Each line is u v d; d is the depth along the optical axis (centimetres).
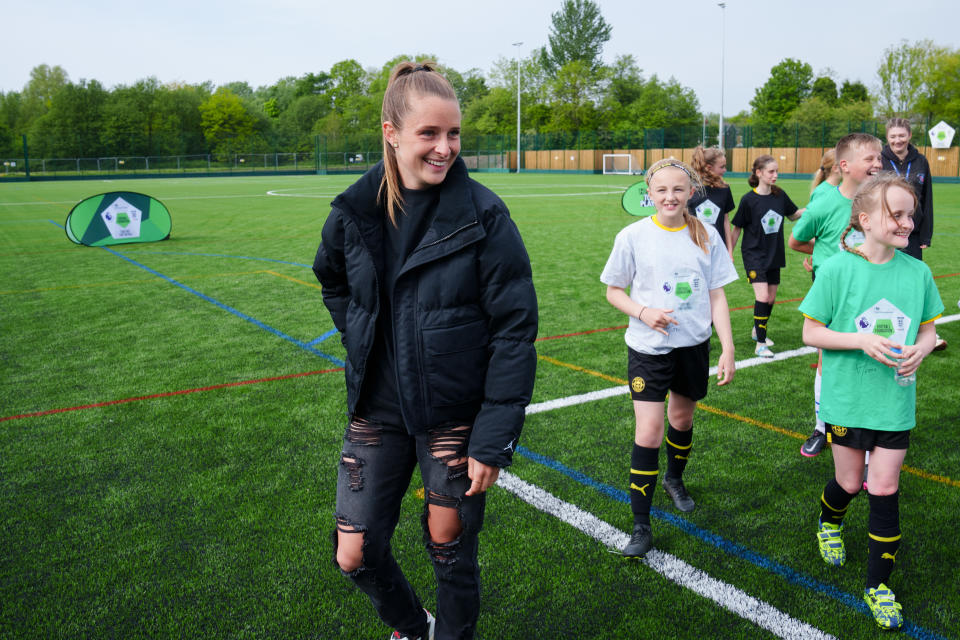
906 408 236
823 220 379
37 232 1455
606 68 6531
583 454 370
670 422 310
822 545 273
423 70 171
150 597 253
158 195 2742
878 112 5225
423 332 176
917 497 321
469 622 192
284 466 358
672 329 279
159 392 471
